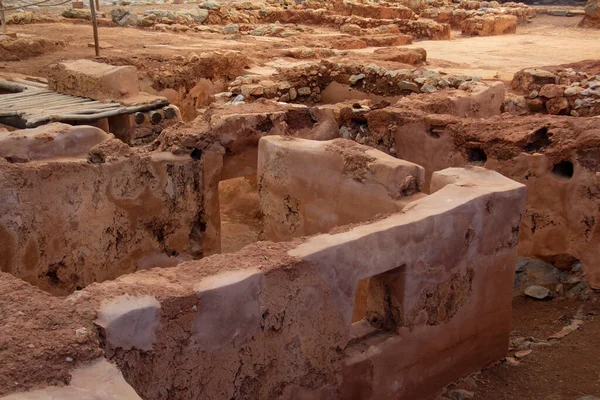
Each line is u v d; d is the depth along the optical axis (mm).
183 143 5355
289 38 14656
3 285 2580
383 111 6582
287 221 5012
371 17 18422
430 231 3492
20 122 7531
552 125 5453
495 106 7867
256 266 2877
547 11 20734
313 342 3152
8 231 4387
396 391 3664
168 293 2588
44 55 11547
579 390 3916
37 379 2129
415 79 8477
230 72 11000
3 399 2021
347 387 3395
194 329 2670
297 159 4770
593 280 5203
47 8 18453
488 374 4141
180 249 5555
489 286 4008
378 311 3693
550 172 5344
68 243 4734
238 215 7285
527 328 4801
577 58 13086
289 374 3105
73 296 2520
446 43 15695
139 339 2504
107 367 2250
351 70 9250
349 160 4402
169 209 5375
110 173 4871
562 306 5086
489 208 3805
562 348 4422
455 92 7559
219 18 17016
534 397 3877
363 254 3207
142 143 8008
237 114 5727
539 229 5484
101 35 13969
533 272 5496
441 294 3699
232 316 2771
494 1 21938
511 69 11445
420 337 3676
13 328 2293
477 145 5750
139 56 10945
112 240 5023
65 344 2242
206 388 2791
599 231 5113
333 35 15359
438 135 6145
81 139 4891
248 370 2920
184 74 10242
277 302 2930
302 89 9328
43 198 4527
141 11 18406
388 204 4172
